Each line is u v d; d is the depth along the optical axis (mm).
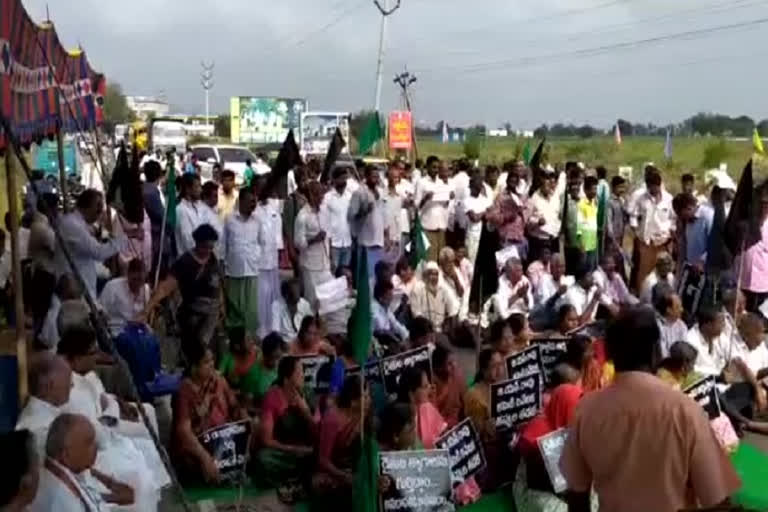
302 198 13031
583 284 11500
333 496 7102
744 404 9305
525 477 7195
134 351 8422
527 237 14516
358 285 6262
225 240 10789
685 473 3980
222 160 32031
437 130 57781
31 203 11109
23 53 6812
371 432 6703
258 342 10688
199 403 7566
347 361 8633
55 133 10203
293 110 56562
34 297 8281
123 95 60875
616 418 4062
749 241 10773
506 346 8125
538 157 15070
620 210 14695
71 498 4809
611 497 4074
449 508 6785
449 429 7270
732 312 10414
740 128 52781
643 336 4117
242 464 7504
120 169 11984
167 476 6816
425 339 8938
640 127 68062
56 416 5406
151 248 13070
